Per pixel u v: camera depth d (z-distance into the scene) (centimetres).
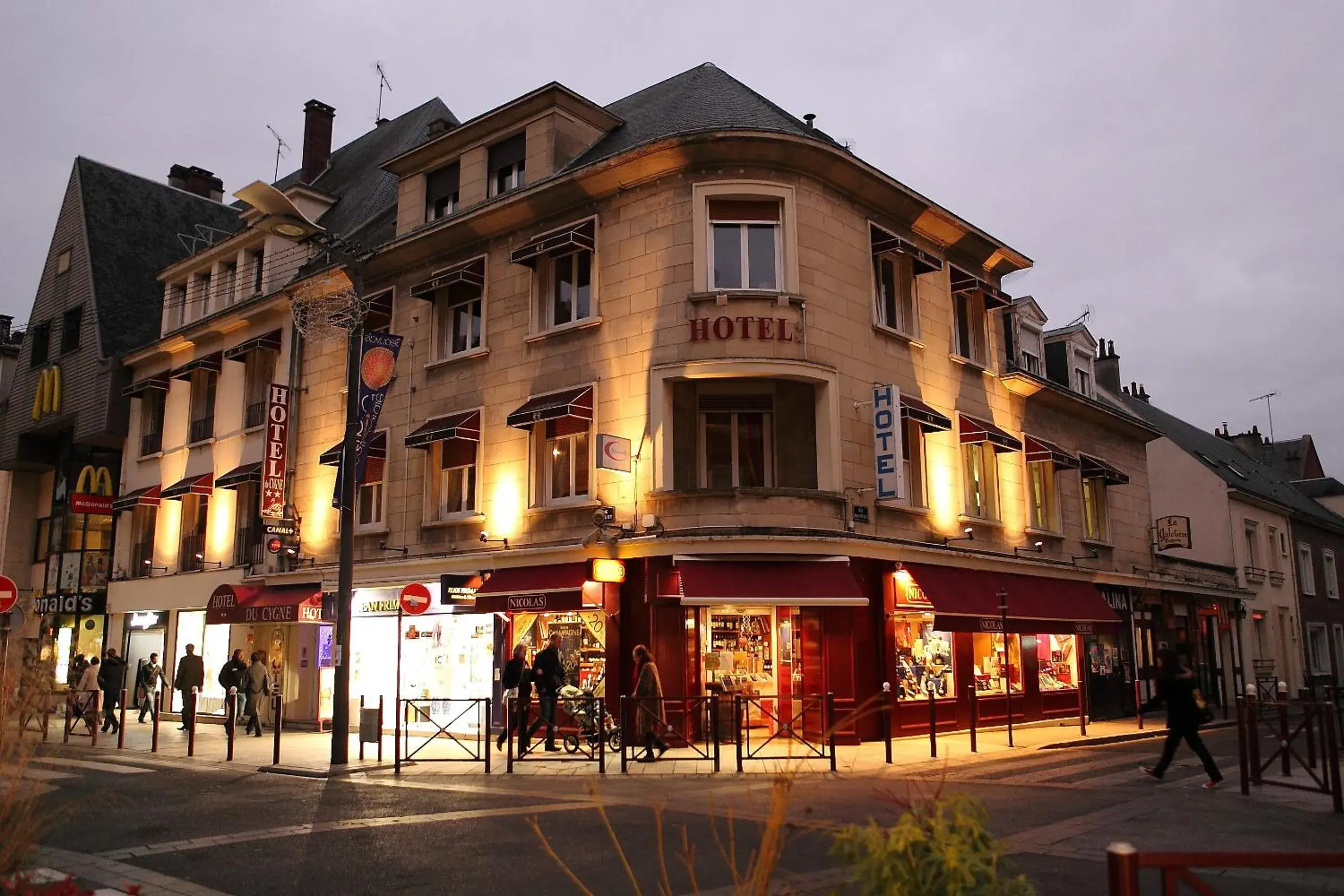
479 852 811
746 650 1664
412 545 2002
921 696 1800
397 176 2616
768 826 362
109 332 2989
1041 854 762
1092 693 2288
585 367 1775
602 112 2025
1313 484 4519
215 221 3522
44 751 1496
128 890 400
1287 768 1117
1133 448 2719
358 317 1602
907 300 1955
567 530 1752
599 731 1426
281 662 2242
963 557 1889
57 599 2900
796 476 1672
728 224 1714
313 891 693
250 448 2475
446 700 1410
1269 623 3306
